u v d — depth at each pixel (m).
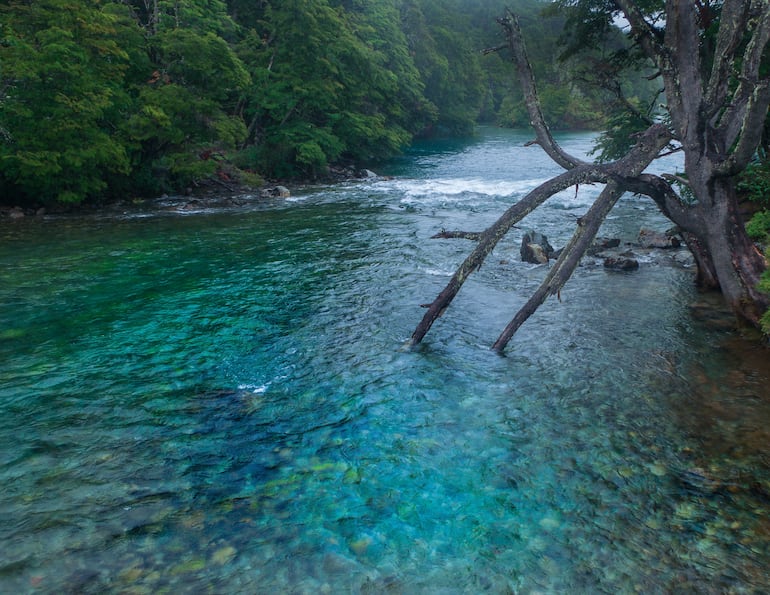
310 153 31.44
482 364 8.13
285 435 6.29
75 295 11.27
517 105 86.00
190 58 23.80
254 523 4.84
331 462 5.76
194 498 5.16
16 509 4.96
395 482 5.42
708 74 13.50
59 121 19.39
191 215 20.91
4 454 5.83
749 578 4.17
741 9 7.57
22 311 10.32
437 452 5.93
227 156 31.88
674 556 4.41
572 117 72.31
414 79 54.97
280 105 34.06
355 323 9.79
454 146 56.12
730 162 7.64
